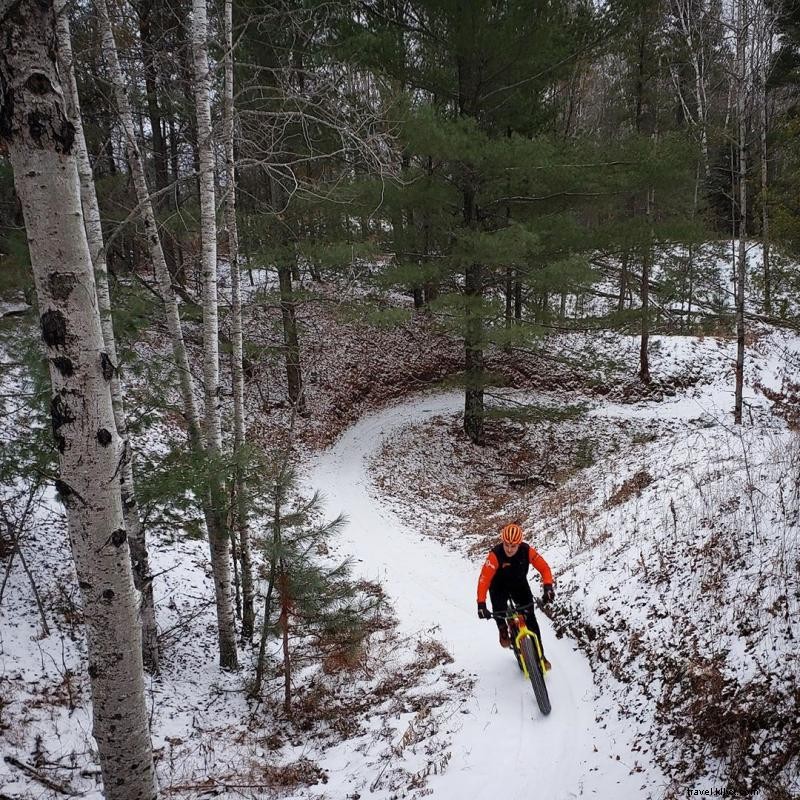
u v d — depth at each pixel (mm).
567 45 15094
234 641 7898
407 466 17281
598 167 14227
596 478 13648
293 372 18938
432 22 14625
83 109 10188
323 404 20031
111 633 3549
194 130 13039
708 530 6785
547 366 24734
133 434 7832
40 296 3230
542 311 17203
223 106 8031
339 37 13688
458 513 15031
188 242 11727
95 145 11078
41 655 6539
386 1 14859
